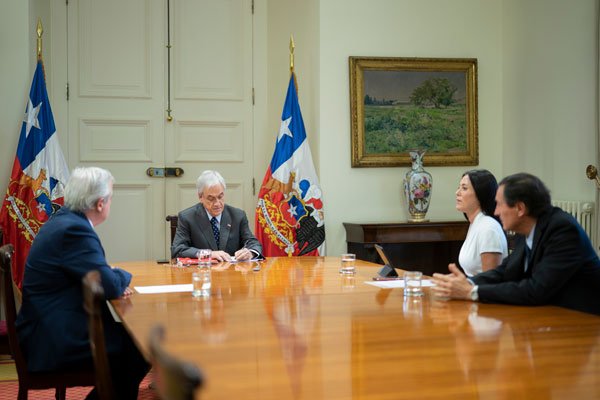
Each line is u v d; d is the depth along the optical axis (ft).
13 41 18.06
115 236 20.06
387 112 19.79
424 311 8.48
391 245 19.45
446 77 20.17
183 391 3.49
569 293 8.98
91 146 19.92
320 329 7.42
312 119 20.10
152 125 20.27
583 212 16.63
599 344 6.67
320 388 5.31
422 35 20.15
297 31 20.84
